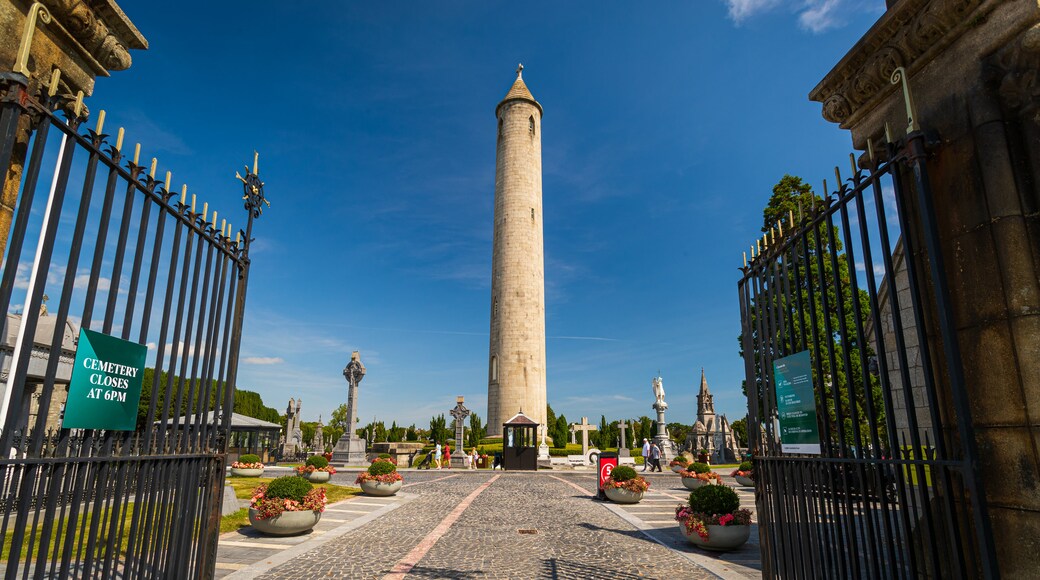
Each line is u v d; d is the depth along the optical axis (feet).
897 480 11.42
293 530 32.50
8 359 34.60
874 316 12.51
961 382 10.21
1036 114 10.68
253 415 177.37
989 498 10.84
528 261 156.15
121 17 13.87
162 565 13.44
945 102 12.30
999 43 11.02
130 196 12.19
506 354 150.61
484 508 46.96
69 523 10.46
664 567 26.13
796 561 15.47
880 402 48.65
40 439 9.95
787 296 16.57
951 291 11.91
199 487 15.26
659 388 127.54
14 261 9.28
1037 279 10.32
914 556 11.03
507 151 163.02
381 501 51.29
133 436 12.35
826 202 14.33
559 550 29.89
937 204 12.41
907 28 13.00
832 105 16.01
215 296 16.10
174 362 13.73
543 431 148.66
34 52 12.25
